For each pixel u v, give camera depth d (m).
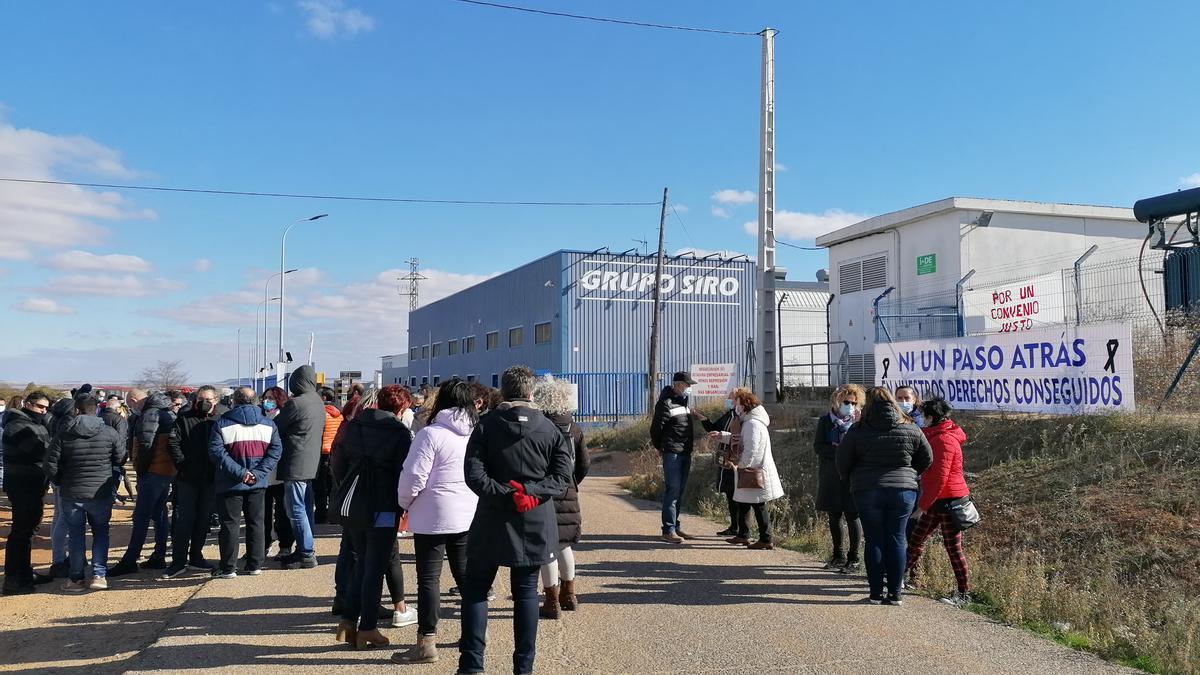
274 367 36.44
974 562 7.38
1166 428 8.95
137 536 8.11
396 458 5.33
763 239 16.56
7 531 11.25
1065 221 22.81
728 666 5.00
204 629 5.73
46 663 5.41
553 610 5.96
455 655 5.15
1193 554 6.71
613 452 19.83
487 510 4.54
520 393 4.74
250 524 7.55
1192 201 15.17
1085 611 6.03
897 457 6.38
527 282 41.66
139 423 8.23
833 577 7.34
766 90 16.52
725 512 10.77
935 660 5.13
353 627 5.34
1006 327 17.23
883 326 20.19
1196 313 11.76
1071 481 8.47
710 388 23.98
